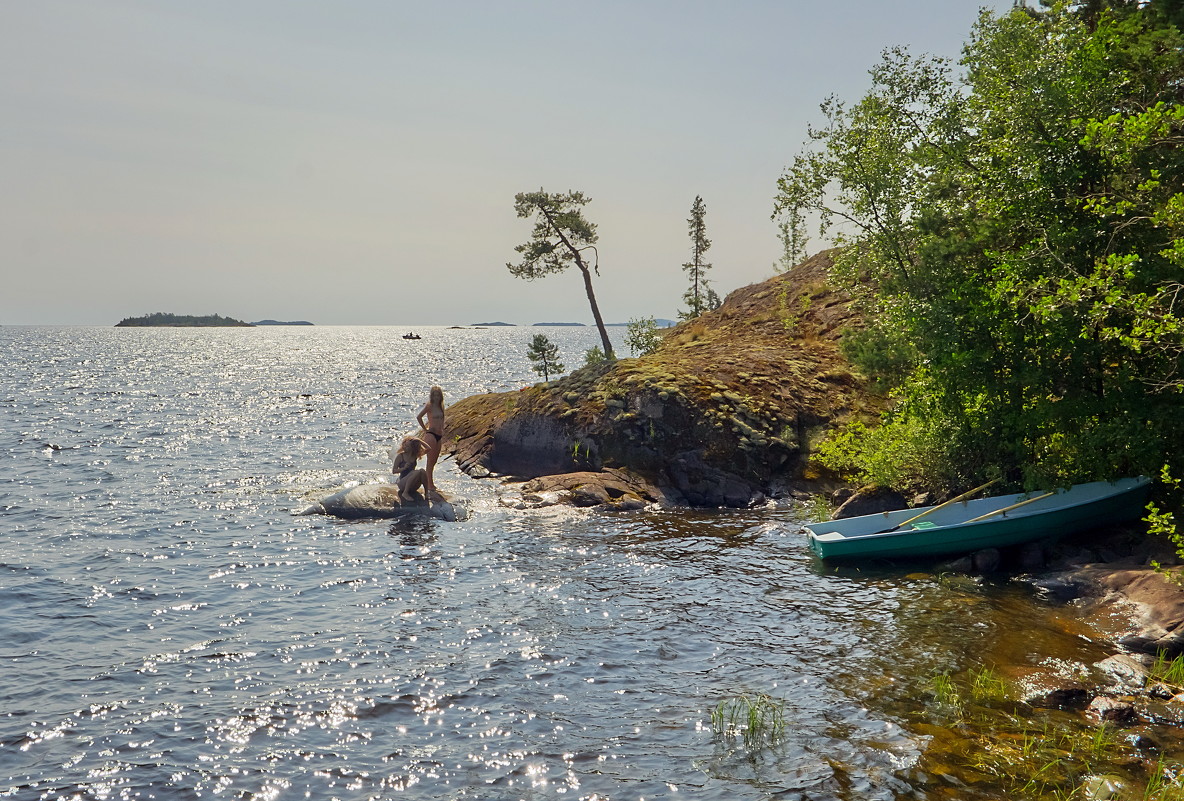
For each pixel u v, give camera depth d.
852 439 24.19
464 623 14.22
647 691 11.30
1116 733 9.53
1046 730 9.67
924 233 19.98
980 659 12.00
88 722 10.44
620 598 15.53
